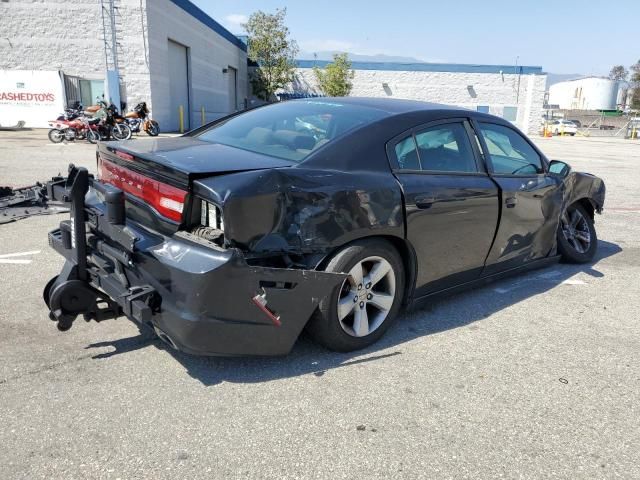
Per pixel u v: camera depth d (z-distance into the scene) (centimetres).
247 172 279
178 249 269
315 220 292
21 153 1245
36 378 292
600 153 2258
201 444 244
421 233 347
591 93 8456
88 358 316
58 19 2145
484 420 271
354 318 331
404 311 372
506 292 463
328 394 288
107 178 351
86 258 310
